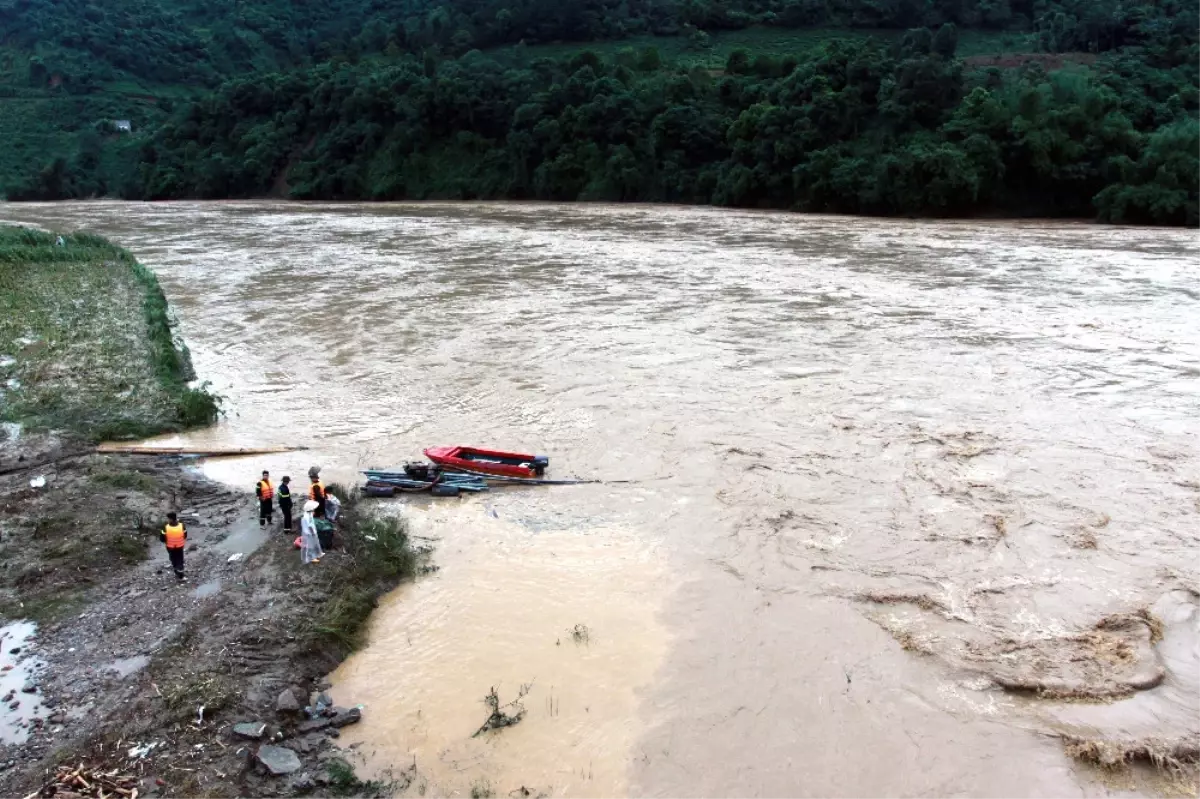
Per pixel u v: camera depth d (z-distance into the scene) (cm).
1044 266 3950
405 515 1648
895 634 1228
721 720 1064
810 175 6494
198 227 6531
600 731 1049
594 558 1470
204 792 918
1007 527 1520
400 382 2436
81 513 1606
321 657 1193
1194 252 4278
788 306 3209
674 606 1316
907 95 6500
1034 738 1027
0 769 953
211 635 1211
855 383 2298
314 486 1492
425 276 4062
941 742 1024
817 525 1549
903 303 3225
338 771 970
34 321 3119
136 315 3241
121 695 1082
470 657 1205
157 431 2102
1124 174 5634
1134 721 1050
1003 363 2445
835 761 995
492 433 2031
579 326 2972
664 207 7262
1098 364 2420
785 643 1216
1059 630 1230
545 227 5969
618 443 1950
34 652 1184
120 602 1317
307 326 3119
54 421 2123
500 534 1564
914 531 1517
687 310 3177
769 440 1934
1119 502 1606
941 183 5878
